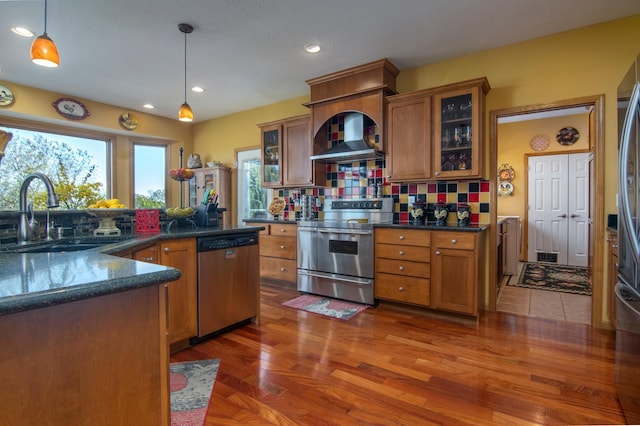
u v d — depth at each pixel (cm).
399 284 317
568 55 288
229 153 542
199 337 249
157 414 109
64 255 140
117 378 100
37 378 85
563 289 403
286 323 291
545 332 268
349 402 177
